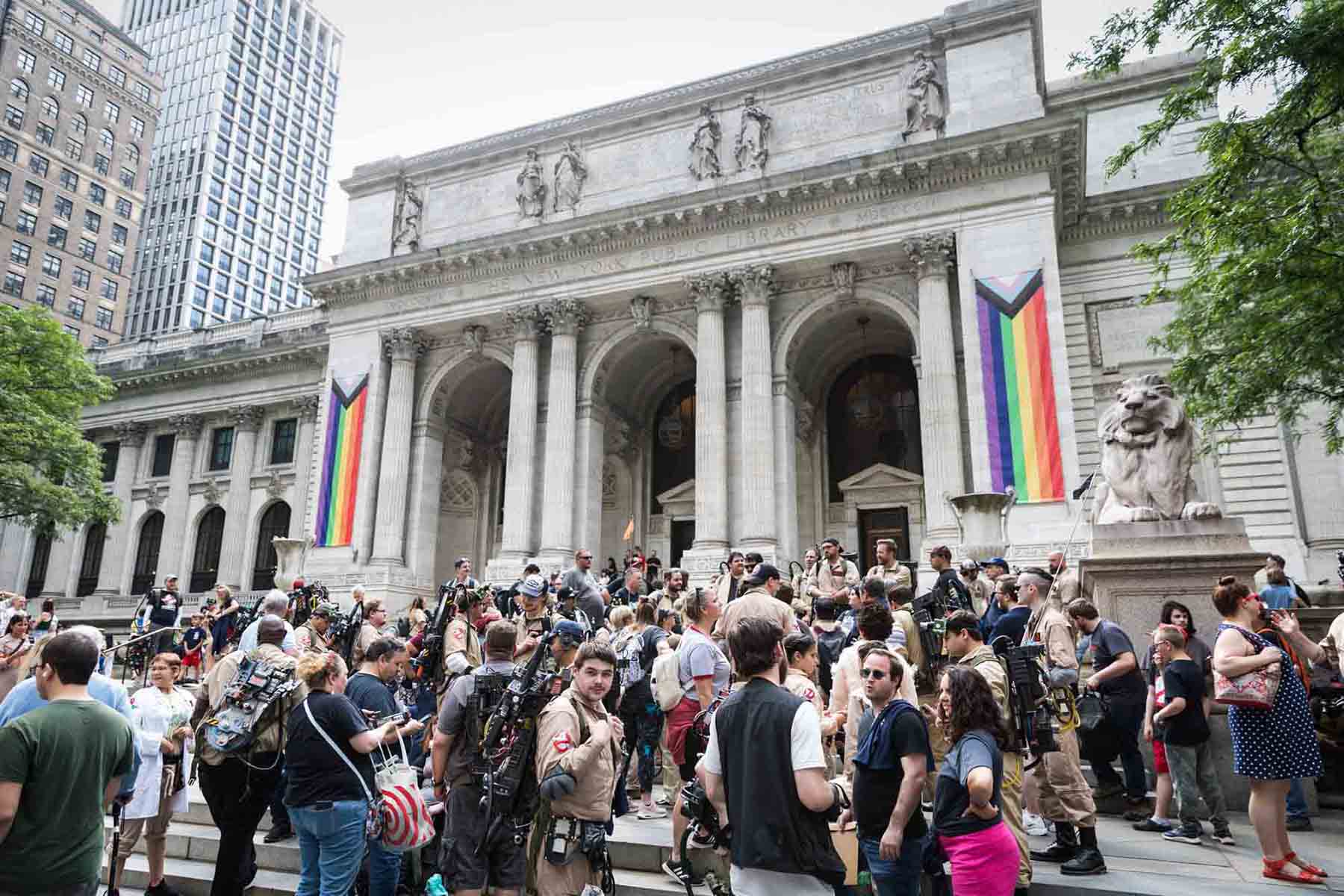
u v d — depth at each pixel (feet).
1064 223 110.01
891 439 126.72
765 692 19.30
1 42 271.90
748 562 54.29
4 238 266.16
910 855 22.29
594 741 23.65
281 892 32.58
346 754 26.16
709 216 114.21
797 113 118.62
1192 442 44.96
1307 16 53.21
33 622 43.04
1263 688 27.86
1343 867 29.37
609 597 67.97
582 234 119.85
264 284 419.54
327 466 129.39
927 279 103.19
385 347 132.98
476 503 145.18
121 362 184.85
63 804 18.85
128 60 309.42
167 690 34.71
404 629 64.34
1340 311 58.13
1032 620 33.78
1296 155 63.72
